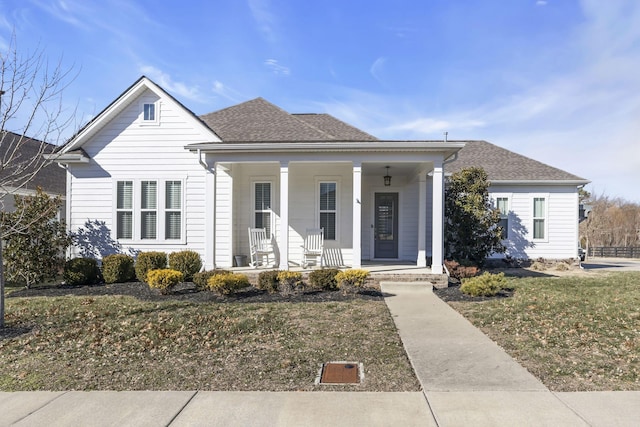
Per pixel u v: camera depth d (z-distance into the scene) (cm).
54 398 395
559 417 347
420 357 509
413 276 1040
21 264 1018
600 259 2883
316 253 1182
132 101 1232
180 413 360
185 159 1222
